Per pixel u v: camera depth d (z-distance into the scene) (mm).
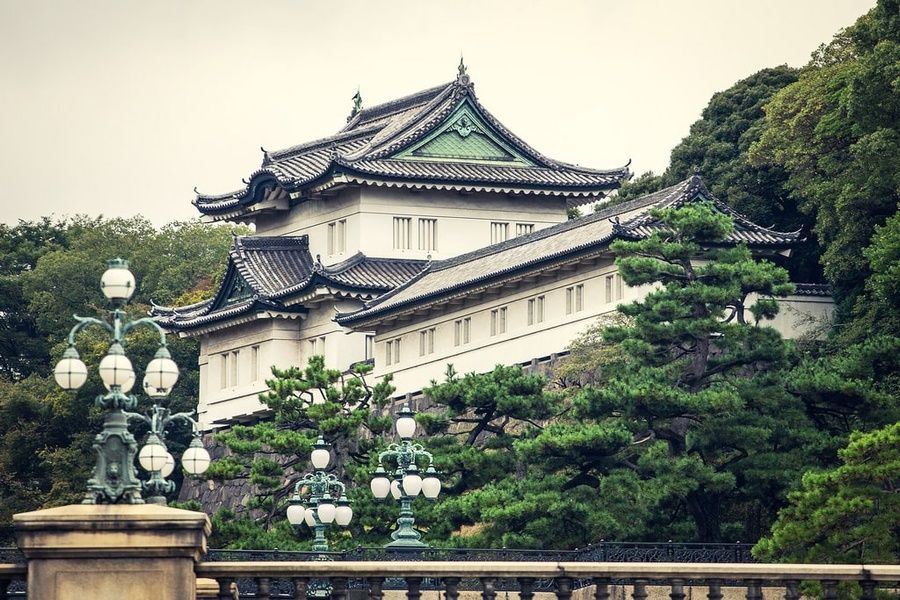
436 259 130125
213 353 131875
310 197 133500
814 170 103688
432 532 77562
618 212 102500
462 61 135875
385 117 143625
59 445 133000
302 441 87125
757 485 76312
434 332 110375
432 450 81875
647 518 74750
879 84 92312
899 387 80938
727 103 118750
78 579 33875
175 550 34062
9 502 126875
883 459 66250
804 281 107125
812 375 78312
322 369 91812
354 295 122875
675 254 81312
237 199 137875
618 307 80750
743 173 111875
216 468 88062
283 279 129125
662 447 75688
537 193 131625
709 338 81312
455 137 131875
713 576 38312
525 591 37656
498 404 80875
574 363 94250
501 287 104500
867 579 39094
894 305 89438
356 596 54844
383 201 129625
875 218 94938
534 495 74250
